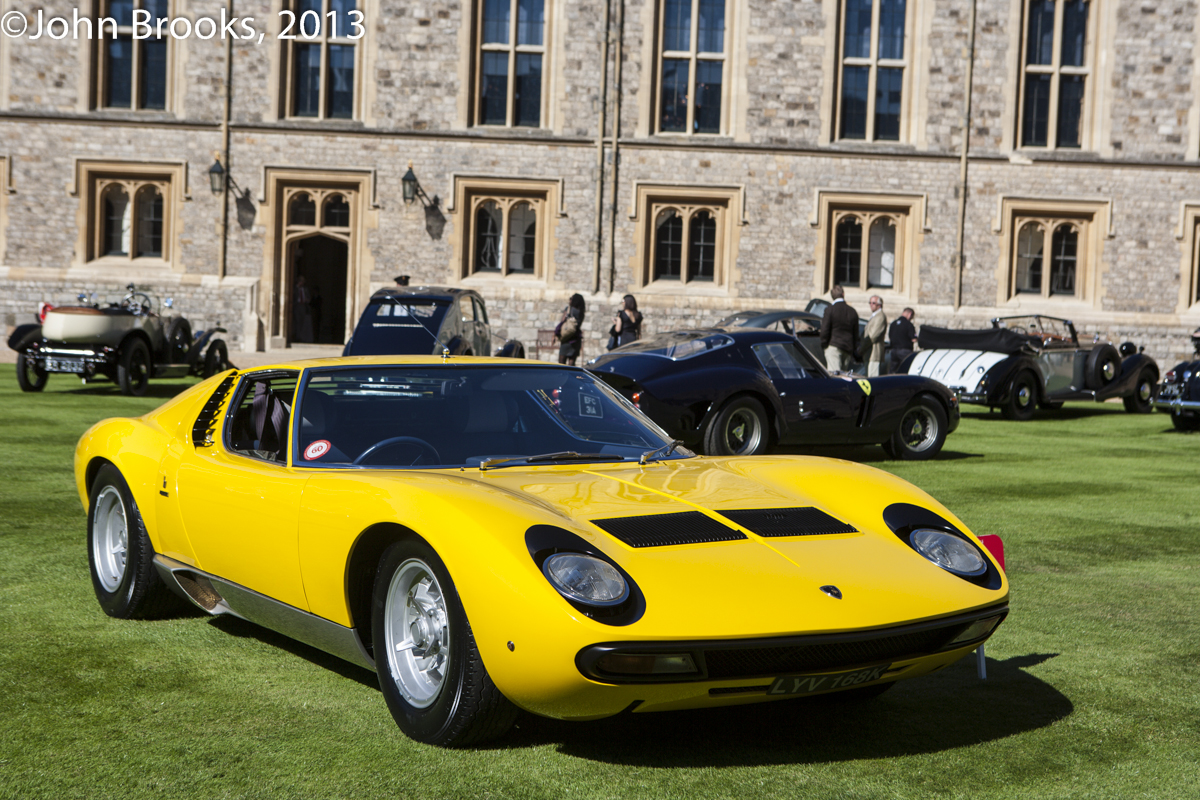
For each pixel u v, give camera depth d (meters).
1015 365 15.18
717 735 3.08
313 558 3.19
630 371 8.98
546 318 22.92
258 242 22.67
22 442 9.42
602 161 22.78
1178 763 2.92
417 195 22.73
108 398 13.70
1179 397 13.25
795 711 3.32
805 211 23.06
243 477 3.53
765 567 2.79
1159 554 5.93
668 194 22.92
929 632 2.88
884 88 23.30
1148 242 23.36
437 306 14.32
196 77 22.45
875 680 2.87
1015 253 23.31
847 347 14.59
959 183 23.11
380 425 3.58
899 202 23.09
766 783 2.73
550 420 3.74
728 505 3.12
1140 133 23.27
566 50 22.75
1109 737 3.12
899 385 10.09
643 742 3.01
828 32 22.89
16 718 3.10
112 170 22.45
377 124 22.66
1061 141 23.45
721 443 9.01
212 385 4.12
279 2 22.44
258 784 2.65
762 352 9.46
